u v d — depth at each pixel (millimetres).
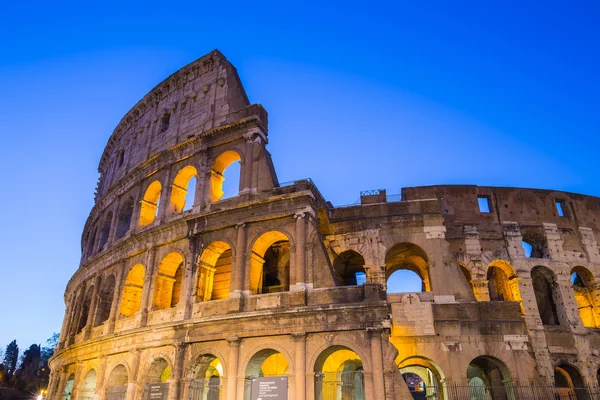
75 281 64625
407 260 51625
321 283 38312
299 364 35375
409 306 42750
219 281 47062
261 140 48344
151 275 47062
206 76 57625
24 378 126812
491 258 49719
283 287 46125
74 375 53938
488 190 53750
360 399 47344
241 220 42875
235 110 51500
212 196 48438
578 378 45844
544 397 38969
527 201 53719
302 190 42219
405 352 41031
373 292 36625
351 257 50250
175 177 52125
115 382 46562
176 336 41125
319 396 35344
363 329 35500
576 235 53094
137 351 43469
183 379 39438
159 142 57875
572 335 46969
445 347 40938
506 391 41062
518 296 48281
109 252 54375
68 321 63188
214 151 49969
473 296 42844
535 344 45844
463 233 50344
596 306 50969
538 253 53281
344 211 48062
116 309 49406
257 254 42969
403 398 33094
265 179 44719
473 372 49844
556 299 49781
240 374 37062
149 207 55188
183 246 46094
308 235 40312
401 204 47375
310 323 36562
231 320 38812
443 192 53188
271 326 37469
